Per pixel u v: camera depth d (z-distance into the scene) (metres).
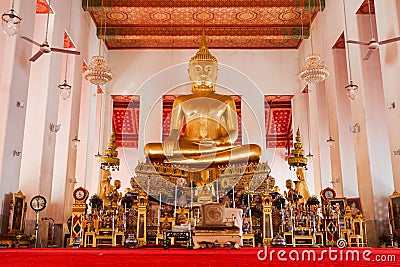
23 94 6.91
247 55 13.05
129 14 11.48
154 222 7.16
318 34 11.34
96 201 7.32
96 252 3.95
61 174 9.16
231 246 5.02
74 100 9.81
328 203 7.47
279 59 13.05
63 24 9.11
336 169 9.96
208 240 4.98
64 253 3.78
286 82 12.87
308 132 12.45
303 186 9.58
